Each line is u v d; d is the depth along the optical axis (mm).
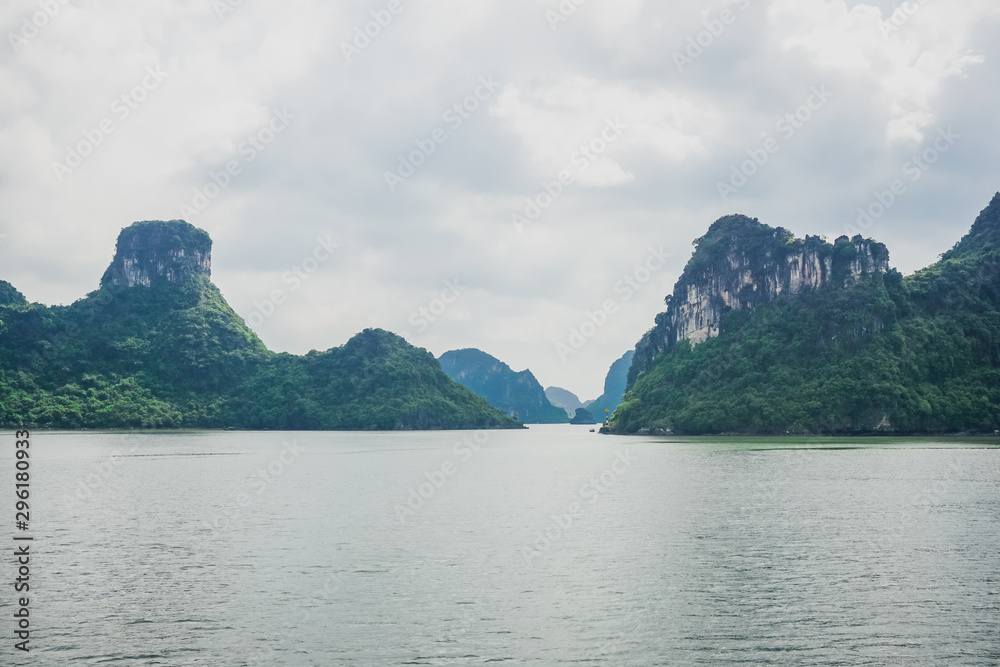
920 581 40188
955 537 51250
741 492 76438
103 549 49719
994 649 30703
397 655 30484
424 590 39312
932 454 125938
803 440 185000
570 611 35688
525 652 30672
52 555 47938
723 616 34750
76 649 31156
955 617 34375
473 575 42312
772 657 29984
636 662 29625
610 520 60219
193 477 99500
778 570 42781
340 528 57531
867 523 56812
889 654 30219
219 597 38188
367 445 194875
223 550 49312
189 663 29766
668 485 84625
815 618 34406
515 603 36906
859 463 109188
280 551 48906
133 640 32188
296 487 87438
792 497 71562
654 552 47719
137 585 40438
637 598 37562
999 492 73312
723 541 50844
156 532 55938
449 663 29703
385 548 49719
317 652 30812
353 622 34312
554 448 187125
